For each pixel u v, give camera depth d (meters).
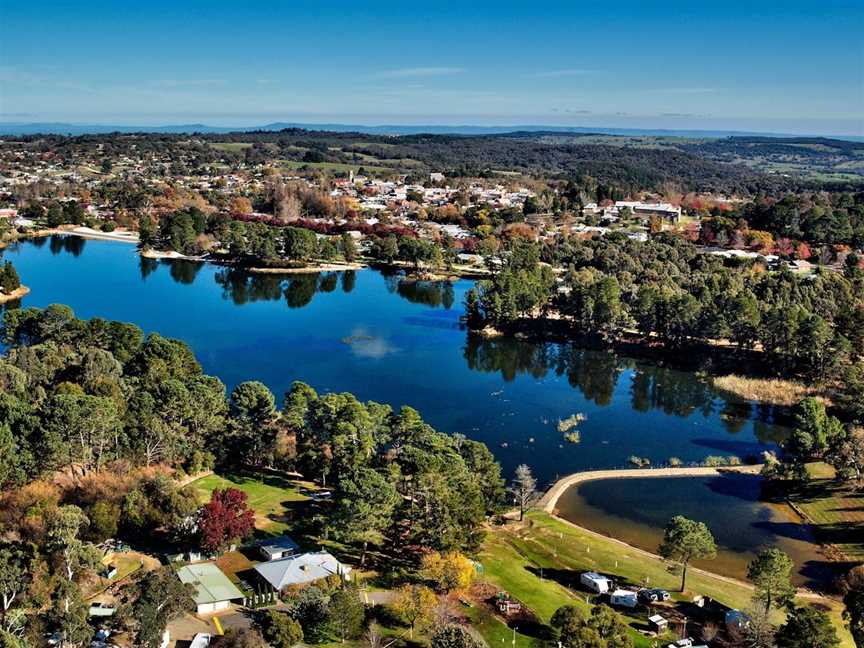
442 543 105.12
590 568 113.88
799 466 147.50
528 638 93.19
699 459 163.62
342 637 90.75
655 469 156.25
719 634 97.06
